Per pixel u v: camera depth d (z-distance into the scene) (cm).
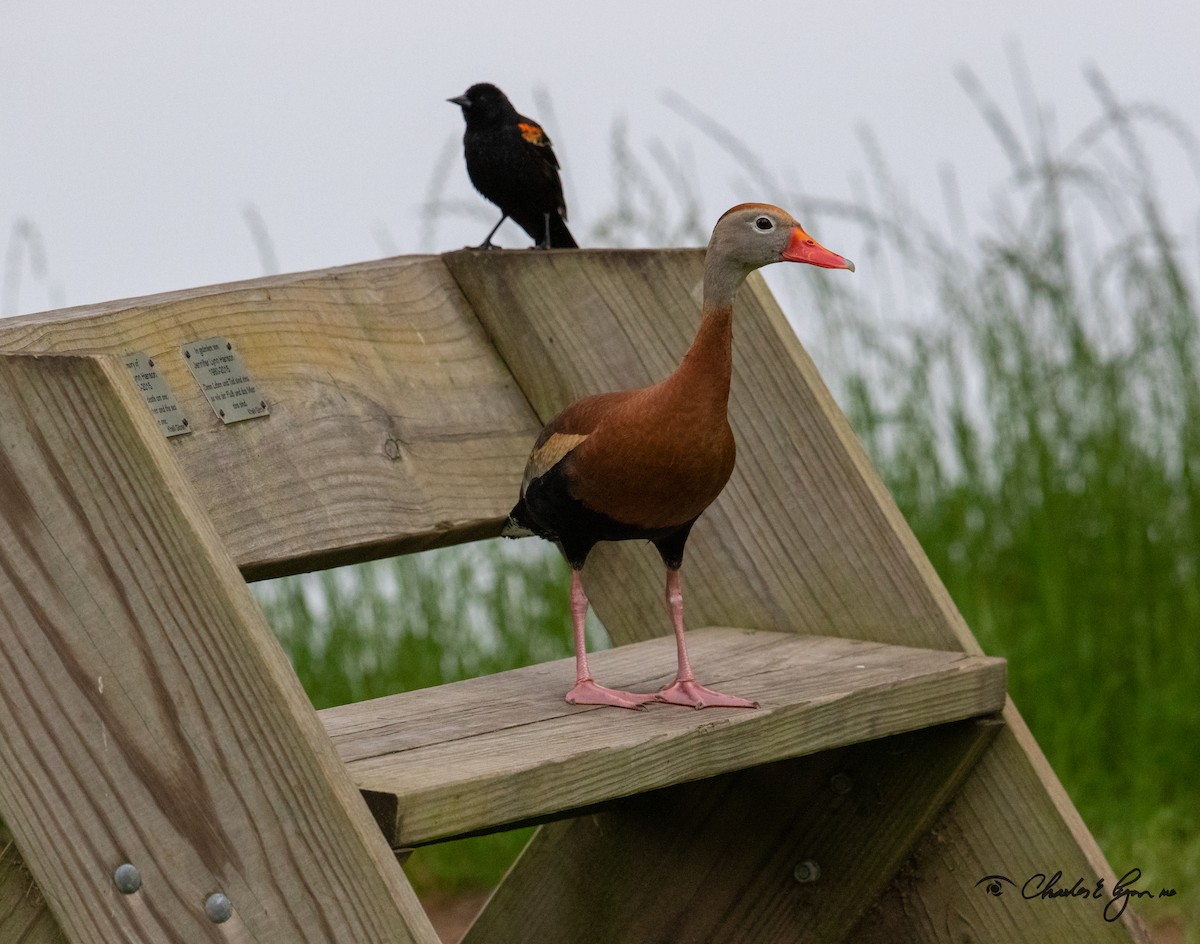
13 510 527
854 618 782
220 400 698
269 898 514
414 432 770
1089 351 1361
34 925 540
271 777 511
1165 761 1215
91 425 516
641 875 800
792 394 787
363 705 681
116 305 685
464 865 1209
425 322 805
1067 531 1324
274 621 1262
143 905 523
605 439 675
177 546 512
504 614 1287
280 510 700
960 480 1361
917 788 743
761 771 779
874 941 768
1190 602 1273
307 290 757
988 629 1270
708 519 823
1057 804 718
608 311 810
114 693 523
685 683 679
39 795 528
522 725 637
